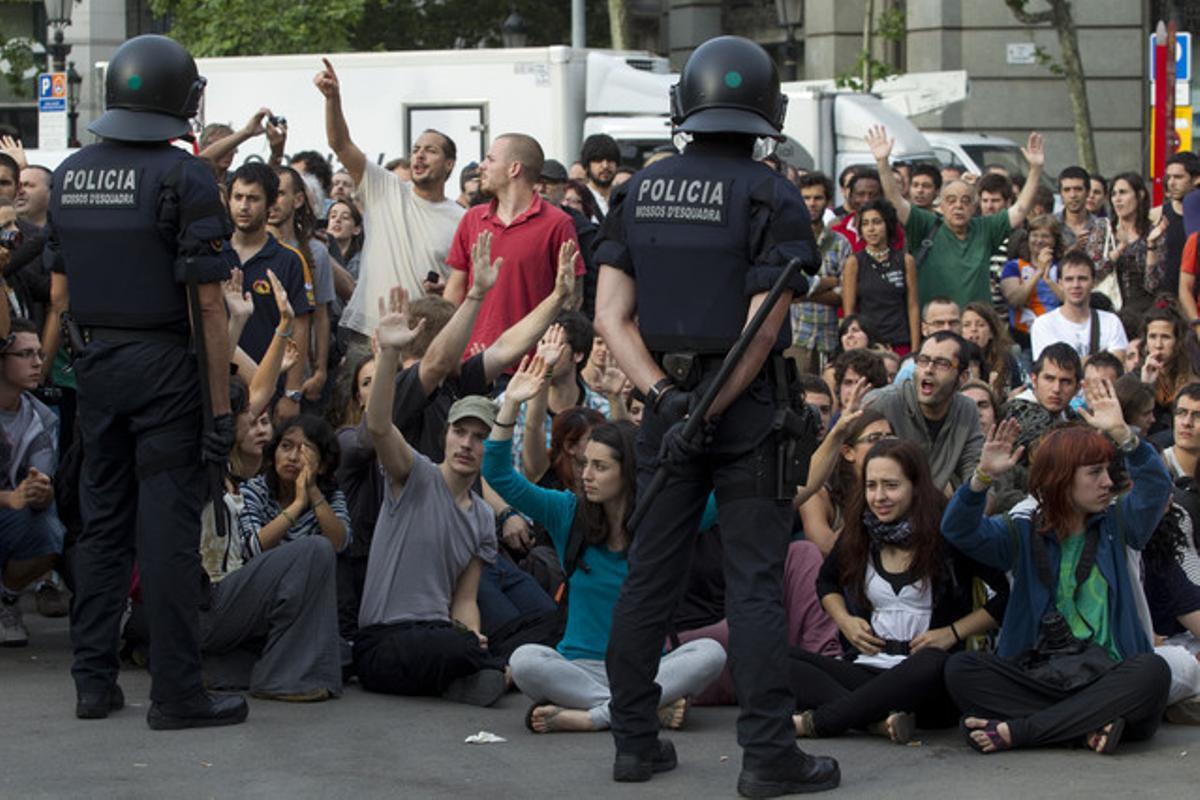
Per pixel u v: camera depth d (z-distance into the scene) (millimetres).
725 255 5535
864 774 5926
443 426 7602
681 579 5754
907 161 17797
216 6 23391
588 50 18219
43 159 17062
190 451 6281
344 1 23484
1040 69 25766
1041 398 8344
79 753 6043
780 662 5566
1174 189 12055
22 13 29141
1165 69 15242
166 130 6223
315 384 9633
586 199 11586
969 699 6305
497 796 5625
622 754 5805
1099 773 5934
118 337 6230
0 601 7816
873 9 24625
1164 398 9531
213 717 6414
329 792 5648
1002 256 12391
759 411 5539
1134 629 6523
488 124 18078
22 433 8039
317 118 18328
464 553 7227
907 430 8070
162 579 6277
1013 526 6535
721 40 5684
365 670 7031
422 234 9977
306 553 6844
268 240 8984
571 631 6785
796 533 7738
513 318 9195
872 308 11359
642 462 5742
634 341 5703
